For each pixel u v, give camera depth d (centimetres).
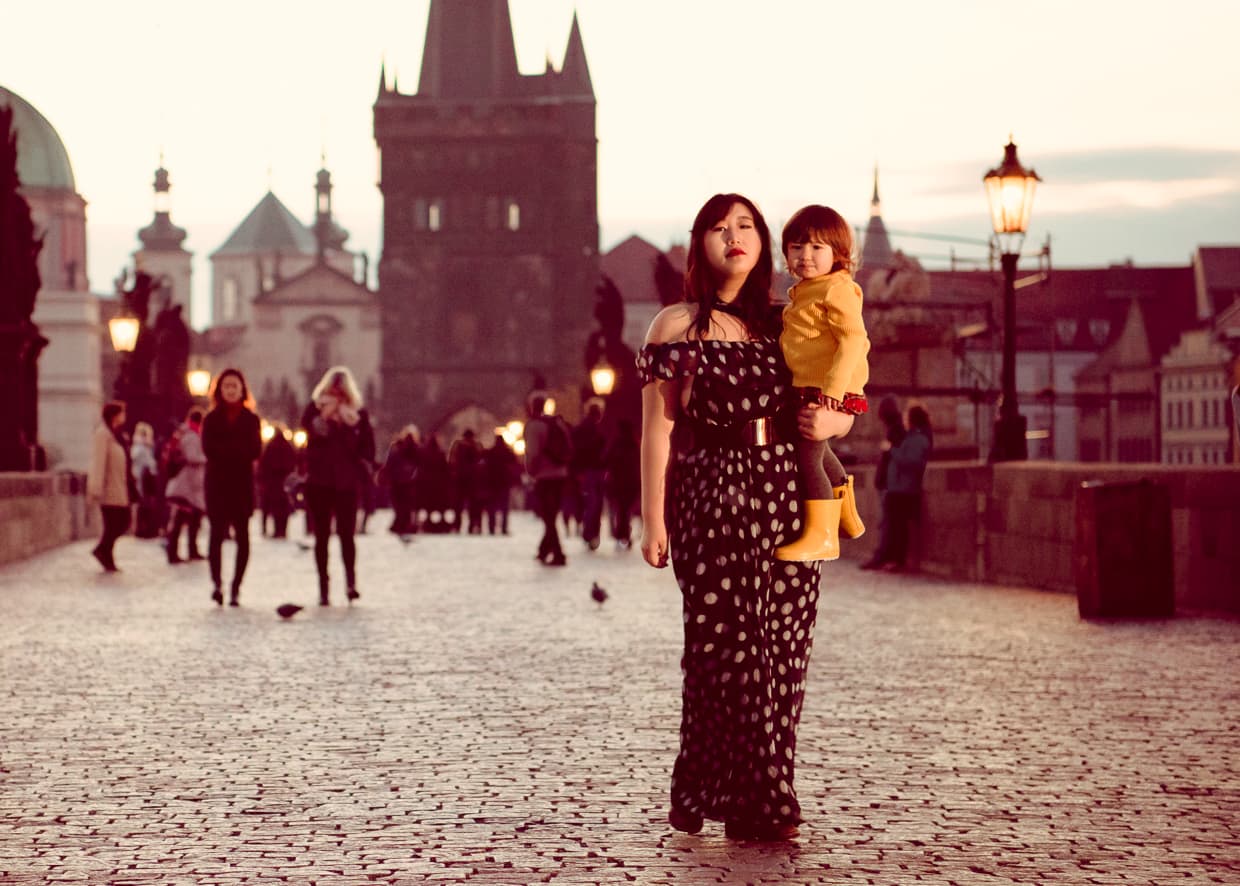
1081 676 1200
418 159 15488
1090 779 812
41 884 616
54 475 3275
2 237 3098
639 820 725
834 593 2005
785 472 689
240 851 668
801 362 686
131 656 1349
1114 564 1648
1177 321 13912
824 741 924
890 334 3938
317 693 1128
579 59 16225
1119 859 648
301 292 17725
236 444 1838
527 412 2702
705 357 684
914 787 794
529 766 854
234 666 1281
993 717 1010
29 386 3256
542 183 15512
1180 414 12612
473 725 989
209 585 2188
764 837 679
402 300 15450
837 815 732
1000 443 2262
